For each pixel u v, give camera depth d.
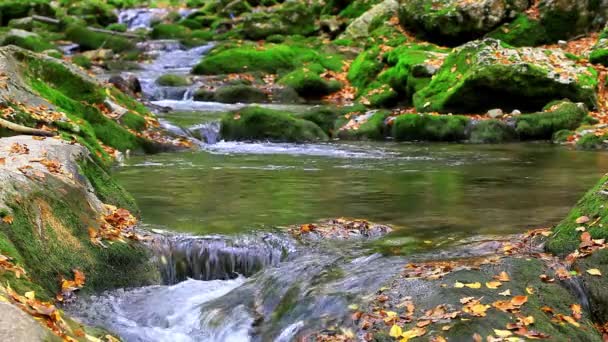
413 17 20.81
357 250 6.25
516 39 19.34
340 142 14.05
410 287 5.07
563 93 14.84
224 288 6.02
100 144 11.30
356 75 19.67
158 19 33.72
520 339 4.34
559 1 19.45
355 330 4.64
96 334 4.76
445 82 15.96
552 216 7.48
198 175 9.98
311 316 5.04
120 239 6.39
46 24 29.27
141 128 12.80
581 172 10.28
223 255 6.45
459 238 6.57
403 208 7.89
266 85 19.44
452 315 4.57
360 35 23.66
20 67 11.91
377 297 4.98
